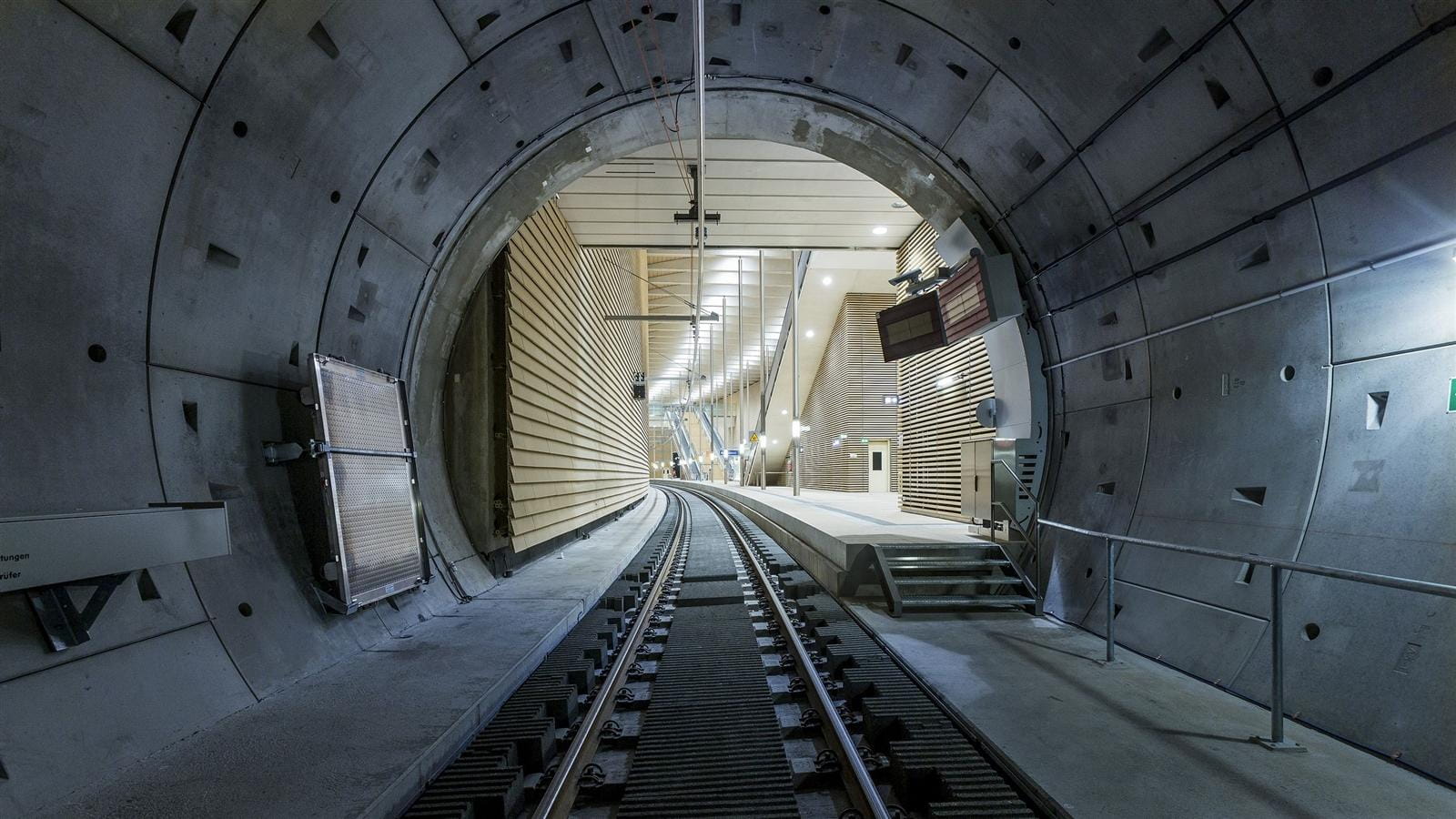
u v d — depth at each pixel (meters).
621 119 6.59
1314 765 2.87
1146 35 4.26
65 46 2.70
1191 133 4.41
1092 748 3.04
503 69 5.26
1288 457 4.06
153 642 3.10
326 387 4.45
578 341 11.80
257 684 3.54
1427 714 2.89
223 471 3.85
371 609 4.89
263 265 4.14
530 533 8.24
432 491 6.57
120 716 2.78
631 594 6.86
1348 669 3.30
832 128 6.82
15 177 2.64
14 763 2.34
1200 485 4.69
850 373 22.55
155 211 3.30
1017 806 2.58
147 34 2.99
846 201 10.77
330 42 3.88
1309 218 3.89
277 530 4.22
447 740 3.12
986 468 7.35
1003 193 6.41
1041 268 6.53
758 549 11.09
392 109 4.66
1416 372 3.41
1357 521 3.58
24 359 2.72
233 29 3.33
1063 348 6.53
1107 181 5.27
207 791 2.53
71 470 2.86
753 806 2.65
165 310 3.45
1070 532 6.16
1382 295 3.56
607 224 11.32
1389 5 3.12
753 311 30.80
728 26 5.62
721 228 11.81
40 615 2.58
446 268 6.44
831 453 25.77
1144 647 4.59
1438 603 3.09
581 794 2.94
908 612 6.03
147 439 3.31
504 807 2.66
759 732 3.40
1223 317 4.58
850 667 4.27
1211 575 4.36
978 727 3.28
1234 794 2.62
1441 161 3.15
